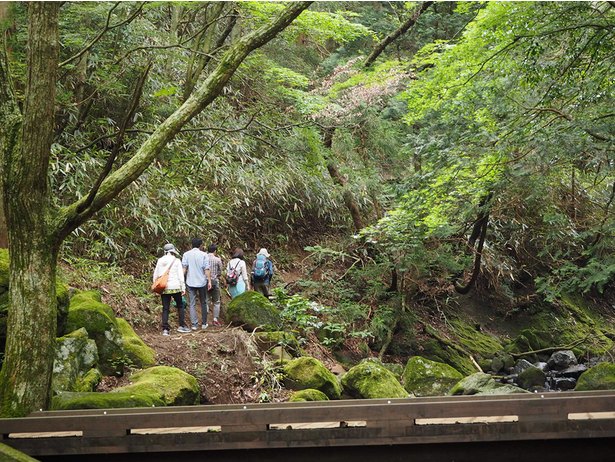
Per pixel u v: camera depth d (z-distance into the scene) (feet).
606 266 42.68
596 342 60.70
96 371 31.99
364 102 53.88
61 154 44.21
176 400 31.35
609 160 35.27
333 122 53.67
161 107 51.03
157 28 55.67
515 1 33.73
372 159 59.47
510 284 65.10
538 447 19.43
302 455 19.49
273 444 19.16
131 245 46.80
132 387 30.32
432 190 42.14
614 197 46.93
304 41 68.33
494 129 38.99
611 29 34.09
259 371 37.99
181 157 51.67
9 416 22.41
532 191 40.96
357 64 55.42
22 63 38.47
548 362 54.80
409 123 44.62
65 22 45.32
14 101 24.20
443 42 41.47
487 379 40.19
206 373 36.68
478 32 35.78
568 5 34.45
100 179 23.35
